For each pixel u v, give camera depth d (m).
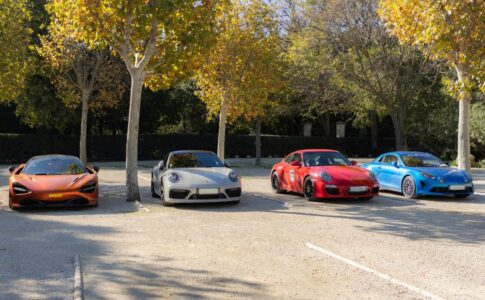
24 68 15.28
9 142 30.86
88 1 11.48
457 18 11.85
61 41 22.05
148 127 39.31
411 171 13.24
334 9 21.67
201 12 12.20
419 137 37.12
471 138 31.09
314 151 13.95
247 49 19.34
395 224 9.16
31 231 8.40
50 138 32.34
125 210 10.99
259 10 19.73
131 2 11.43
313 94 25.53
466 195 13.27
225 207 11.50
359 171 12.73
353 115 44.91
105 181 18.72
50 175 11.45
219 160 13.09
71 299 4.88
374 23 21.61
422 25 13.00
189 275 5.73
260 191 15.38
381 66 22.36
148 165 30.62
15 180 10.87
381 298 4.93
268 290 5.18
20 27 14.87
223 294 5.05
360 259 6.50
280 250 6.98
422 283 5.46
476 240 7.73
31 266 6.10
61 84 24.25
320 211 10.84
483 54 12.00
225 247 7.16
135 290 5.18
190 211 10.81
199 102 40.12
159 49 12.59
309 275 5.73
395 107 23.72
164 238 7.81
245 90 19.92
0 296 4.96
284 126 51.06
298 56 23.84
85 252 6.86
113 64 25.50
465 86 12.62
